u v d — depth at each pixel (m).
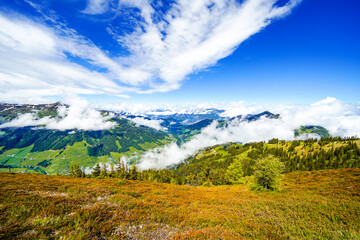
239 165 66.50
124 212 10.91
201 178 90.75
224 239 8.03
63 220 8.52
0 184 16.08
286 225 10.02
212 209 14.96
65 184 19.19
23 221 8.12
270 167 29.81
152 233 8.58
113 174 69.31
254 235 8.62
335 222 10.30
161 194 21.33
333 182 26.80
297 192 24.23
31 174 26.67
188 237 8.04
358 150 95.25
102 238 7.55
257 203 17.50
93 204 12.27
